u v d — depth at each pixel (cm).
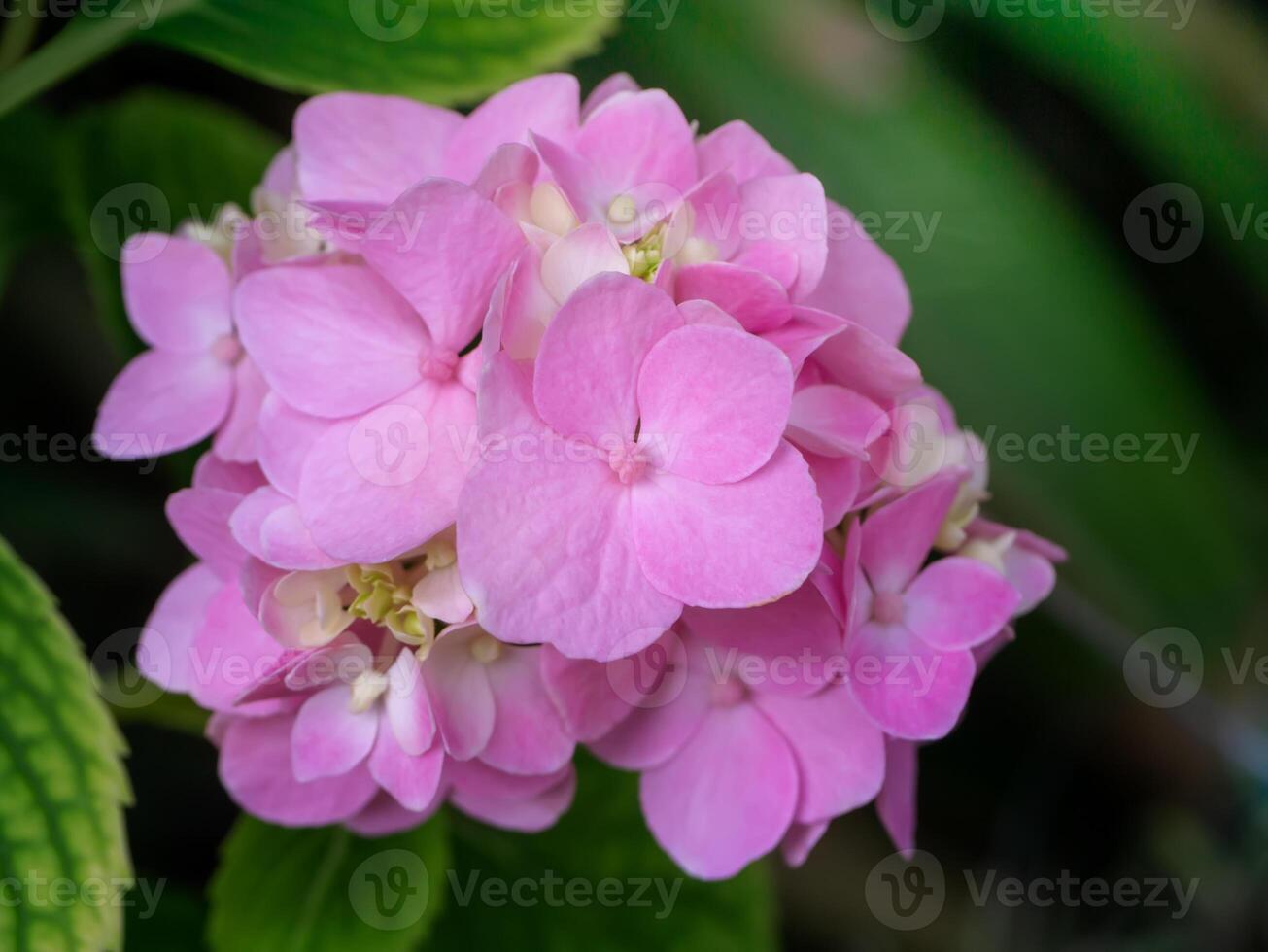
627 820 42
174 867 46
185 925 41
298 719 33
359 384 33
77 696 36
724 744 34
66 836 35
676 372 31
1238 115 45
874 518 33
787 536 31
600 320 31
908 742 35
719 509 32
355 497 32
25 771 35
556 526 31
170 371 36
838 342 32
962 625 34
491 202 32
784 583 31
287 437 33
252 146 44
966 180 44
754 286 32
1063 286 44
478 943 41
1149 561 45
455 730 33
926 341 43
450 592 32
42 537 46
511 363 31
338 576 33
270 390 35
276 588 32
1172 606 45
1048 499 44
